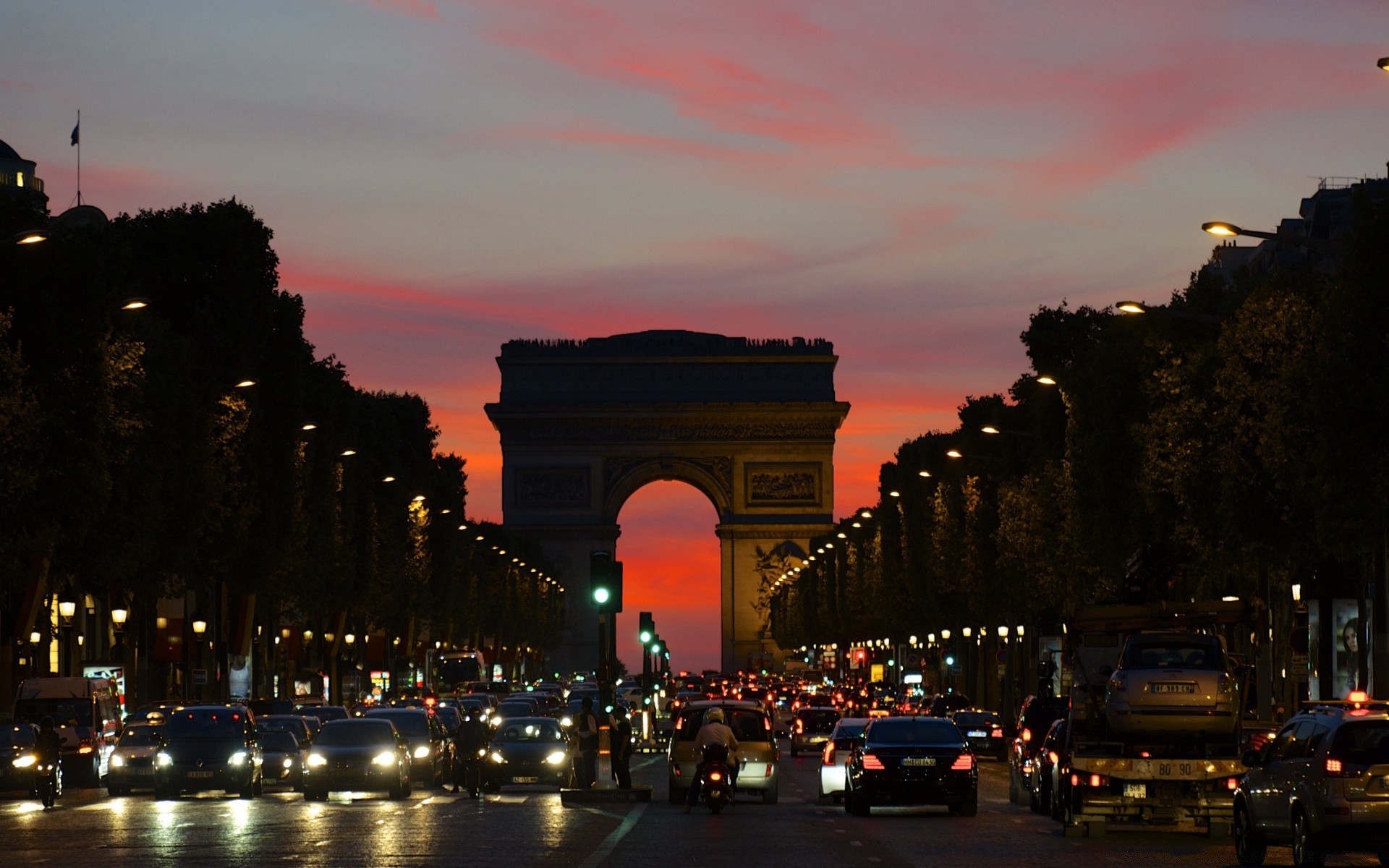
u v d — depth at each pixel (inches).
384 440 7844.5
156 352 4128.9
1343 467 2600.9
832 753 2997.0
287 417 5280.5
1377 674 3014.3
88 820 2470.5
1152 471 3516.2
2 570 3479.3
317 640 6875.0
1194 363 3395.7
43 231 3029.0
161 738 3267.7
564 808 2819.9
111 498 3774.6
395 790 3102.9
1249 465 3117.6
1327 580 3481.8
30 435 3233.3
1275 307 3132.4
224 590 5162.4
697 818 2534.5
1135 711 2162.9
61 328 3412.9
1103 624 2453.2
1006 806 2915.8
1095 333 5689.0
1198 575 3595.0
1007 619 6063.0
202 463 4298.7
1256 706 3681.1
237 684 5477.4
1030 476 5088.6
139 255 4945.9
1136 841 2116.1
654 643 5905.5
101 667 4793.3
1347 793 1604.3
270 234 5152.6
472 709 3255.4
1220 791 2143.2
